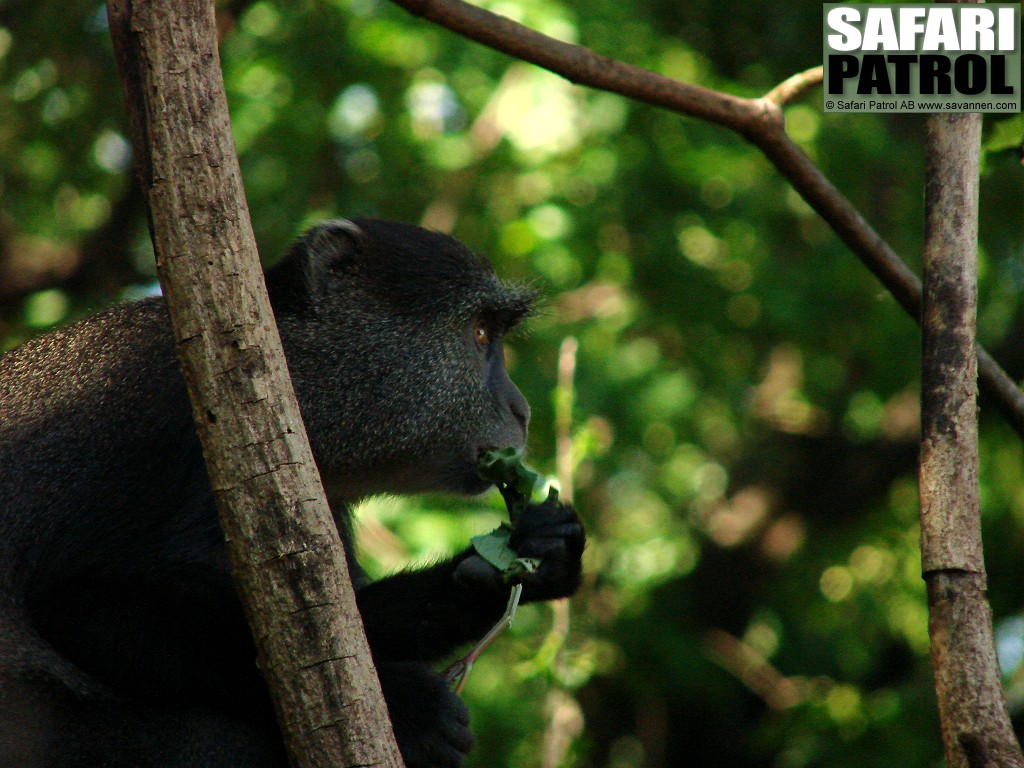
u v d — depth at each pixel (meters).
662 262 16.55
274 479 4.36
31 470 6.80
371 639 6.98
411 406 7.58
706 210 16.69
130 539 6.56
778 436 18.97
